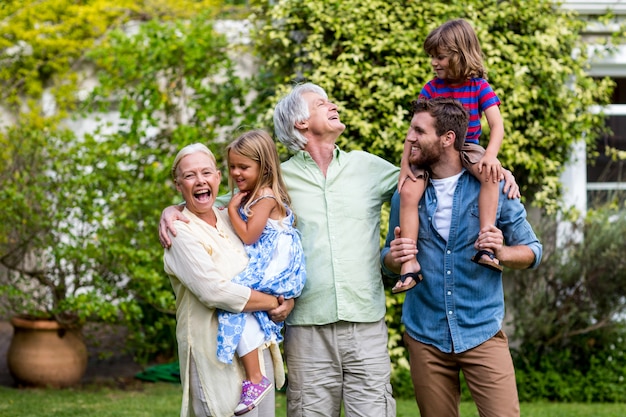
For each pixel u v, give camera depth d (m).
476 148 3.61
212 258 3.44
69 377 6.97
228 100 7.60
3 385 7.07
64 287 6.77
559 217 7.08
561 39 7.08
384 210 6.65
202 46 7.79
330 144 3.81
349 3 6.91
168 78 8.00
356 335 3.68
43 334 6.88
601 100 7.27
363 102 6.78
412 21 6.95
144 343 7.23
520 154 6.88
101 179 6.76
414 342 3.68
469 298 3.56
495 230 3.39
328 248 3.68
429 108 3.52
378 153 6.75
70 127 9.48
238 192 3.79
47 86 9.59
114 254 6.51
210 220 3.57
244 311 3.43
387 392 3.72
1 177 6.79
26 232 6.69
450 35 3.84
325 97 3.82
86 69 9.62
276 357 3.60
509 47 6.89
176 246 3.43
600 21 7.31
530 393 6.74
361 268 3.69
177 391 6.92
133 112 7.57
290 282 3.52
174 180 3.57
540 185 7.23
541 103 7.09
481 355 3.54
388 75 6.82
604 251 6.76
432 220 3.59
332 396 3.72
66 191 6.67
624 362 6.84
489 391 3.54
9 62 9.51
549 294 6.87
